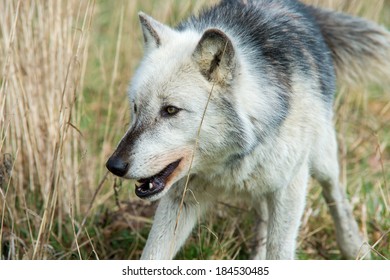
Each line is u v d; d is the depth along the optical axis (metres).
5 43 9.88
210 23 9.04
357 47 11.12
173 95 7.91
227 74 7.91
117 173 7.83
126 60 13.73
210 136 8.05
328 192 10.45
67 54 10.33
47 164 10.28
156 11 14.36
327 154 9.92
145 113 8.00
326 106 9.50
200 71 7.97
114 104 13.31
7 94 9.85
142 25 8.55
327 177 10.16
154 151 7.88
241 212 10.91
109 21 16.36
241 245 10.62
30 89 10.17
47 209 9.38
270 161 8.56
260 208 10.28
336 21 11.05
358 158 12.97
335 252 10.86
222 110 7.98
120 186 10.67
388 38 11.15
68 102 10.35
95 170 11.77
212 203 9.41
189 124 7.93
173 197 8.84
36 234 9.93
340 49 11.12
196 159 8.21
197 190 8.88
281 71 8.64
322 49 9.95
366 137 13.40
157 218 8.88
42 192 10.34
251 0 9.70
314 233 11.11
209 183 8.84
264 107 8.25
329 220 11.35
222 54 7.81
